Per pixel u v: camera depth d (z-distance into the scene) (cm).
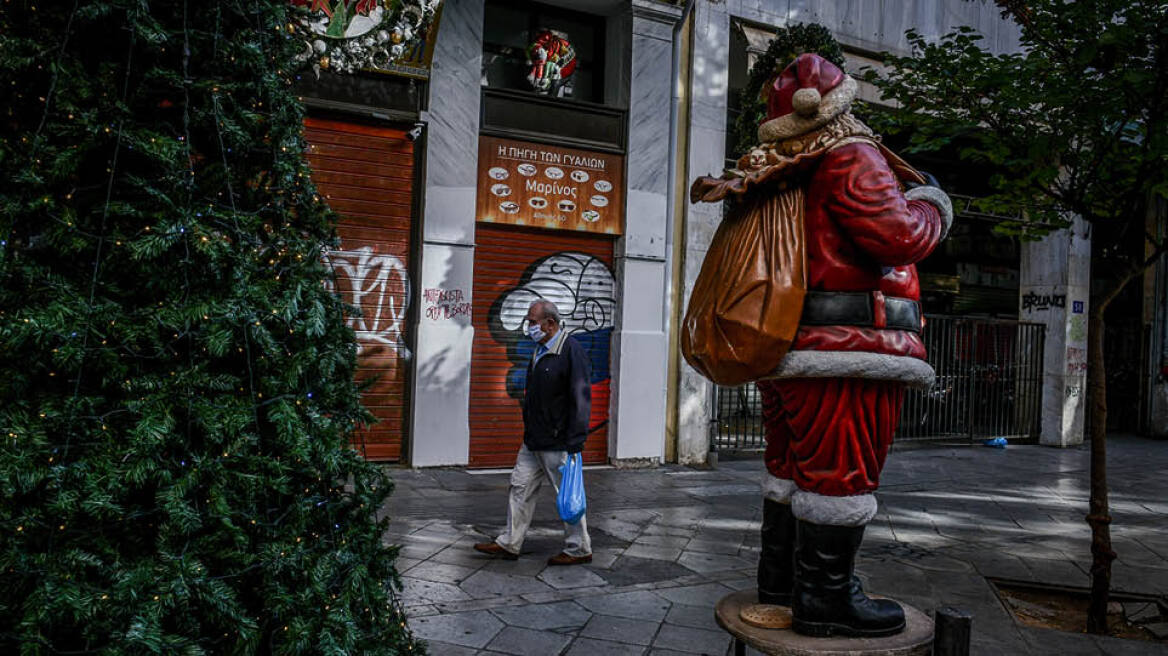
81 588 218
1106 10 458
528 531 655
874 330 268
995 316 1588
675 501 800
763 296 267
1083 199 556
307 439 247
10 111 229
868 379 268
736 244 279
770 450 306
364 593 268
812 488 271
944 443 1313
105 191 237
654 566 565
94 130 226
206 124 246
